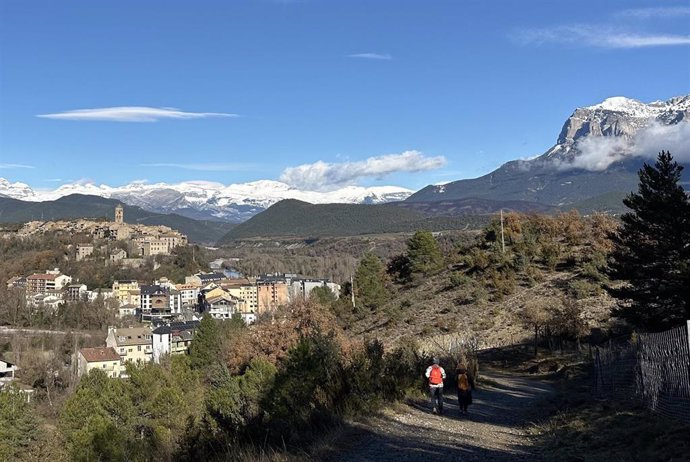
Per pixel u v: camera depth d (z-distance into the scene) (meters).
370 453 10.40
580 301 46.03
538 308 46.00
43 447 29.28
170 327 118.94
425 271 70.06
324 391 13.77
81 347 100.75
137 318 144.88
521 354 38.78
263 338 38.84
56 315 129.00
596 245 57.50
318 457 9.94
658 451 9.60
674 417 11.48
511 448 11.70
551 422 14.86
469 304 53.84
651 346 13.10
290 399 12.41
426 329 49.03
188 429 11.96
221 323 73.44
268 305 140.25
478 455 10.66
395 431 12.55
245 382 19.48
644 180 32.41
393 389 17.02
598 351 19.97
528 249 61.81
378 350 19.39
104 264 191.62
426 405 17.53
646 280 32.09
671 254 31.17
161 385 37.00
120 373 84.06
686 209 30.59
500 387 25.64
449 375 25.08
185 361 54.94
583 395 19.44
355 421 12.93
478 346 43.00
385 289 68.00
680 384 11.32
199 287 169.62
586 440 11.74
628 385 16.36
